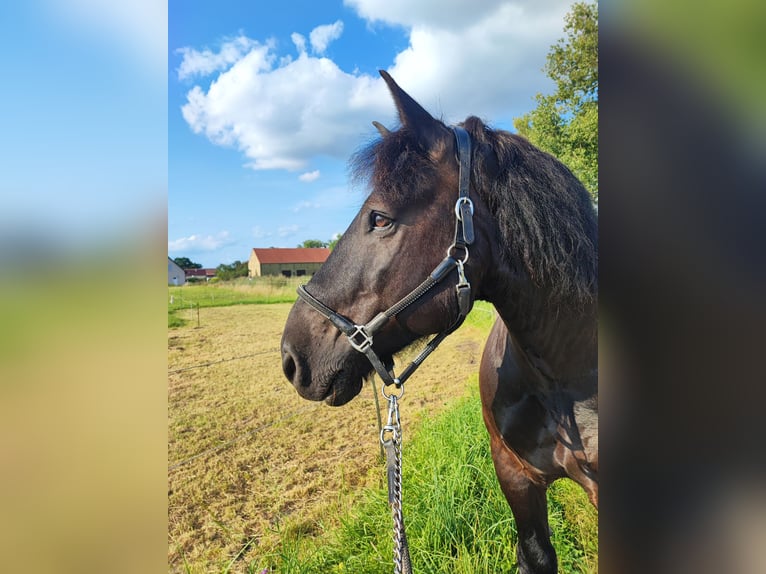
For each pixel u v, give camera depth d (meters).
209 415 5.05
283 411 5.18
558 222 1.38
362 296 1.41
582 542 2.32
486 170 1.40
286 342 1.53
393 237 1.37
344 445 4.21
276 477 3.61
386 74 1.39
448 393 5.48
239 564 2.59
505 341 1.74
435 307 1.37
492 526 2.34
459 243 1.33
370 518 2.70
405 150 1.37
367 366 1.51
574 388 1.48
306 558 2.49
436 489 2.61
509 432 1.70
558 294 1.40
